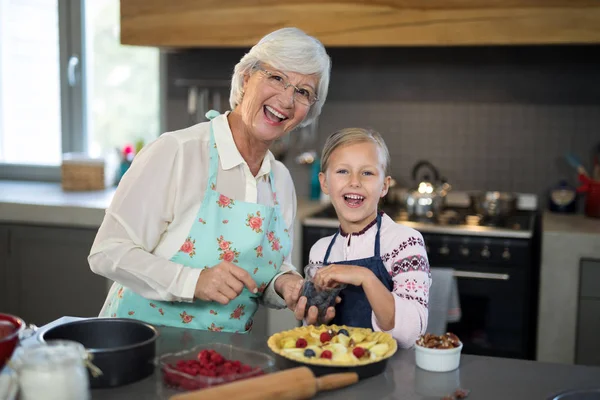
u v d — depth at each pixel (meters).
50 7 4.10
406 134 3.74
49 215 3.33
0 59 4.19
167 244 1.74
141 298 1.75
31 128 4.21
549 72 3.55
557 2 3.03
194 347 1.38
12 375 1.16
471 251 3.05
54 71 4.15
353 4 3.21
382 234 1.77
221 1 3.35
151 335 1.36
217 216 1.74
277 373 1.19
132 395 1.21
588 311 2.98
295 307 1.66
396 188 3.71
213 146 1.76
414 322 1.53
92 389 1.23
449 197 3.69
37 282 3.41
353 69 3.77
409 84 3.71
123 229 1.65
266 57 1.67
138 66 4.08
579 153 3.56
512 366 1.39
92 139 4.20
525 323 3.03
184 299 1.60
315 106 1.80
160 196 1.68
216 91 3.92
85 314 3.37
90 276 3.34
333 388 1.22
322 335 1.41
